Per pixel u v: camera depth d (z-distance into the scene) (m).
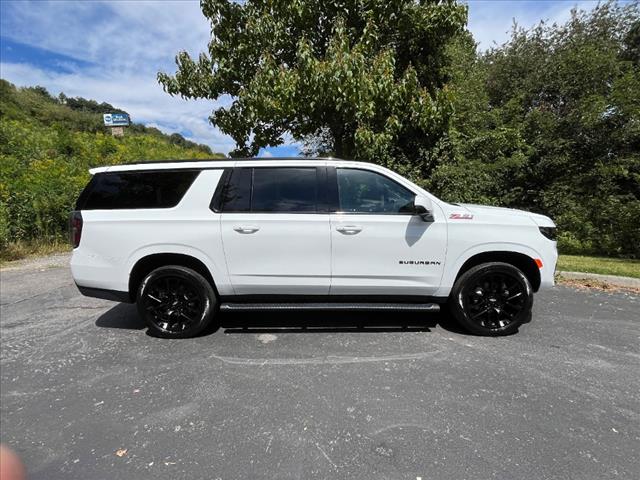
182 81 7.84
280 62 7.23
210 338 3.84
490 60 11.34
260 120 7.32
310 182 3.77
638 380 2.94
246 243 3.69
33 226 8.66
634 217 8.23
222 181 3.78
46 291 5.69
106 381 3.05
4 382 3.07
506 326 3.78
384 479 1.98
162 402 2.74
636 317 4.32
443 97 6.79
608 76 9.33
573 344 3.61
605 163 9.14
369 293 3.80
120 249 3.75
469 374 3.04
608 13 10.23
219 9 7.34
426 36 7.52
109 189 3.84
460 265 3.71
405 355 3.39
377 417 2.50
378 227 3.65
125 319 4.49
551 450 2.17
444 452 2.17
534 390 2.80
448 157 8.08
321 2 6.77
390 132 6.76
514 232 3.68
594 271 6.20
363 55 6.40
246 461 2.13
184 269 3.78
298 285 3.76
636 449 2.18
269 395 2.79
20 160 14.82
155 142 32.66
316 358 3.36
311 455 2.16
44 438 2.38
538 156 9.77
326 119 7.23
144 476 2.04
